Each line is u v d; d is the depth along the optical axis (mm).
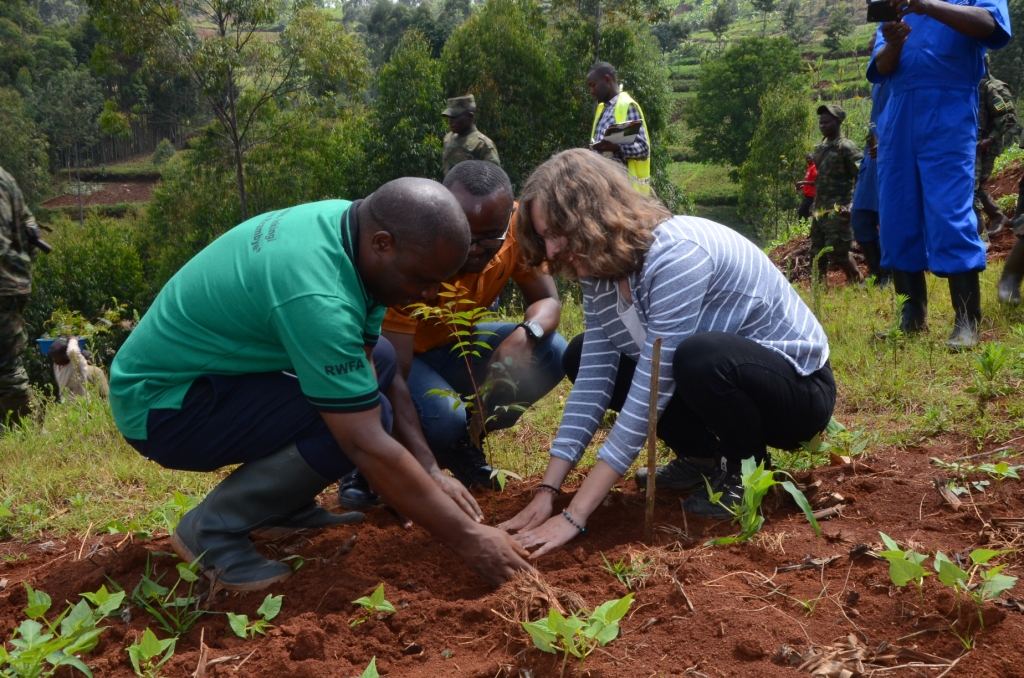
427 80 27141
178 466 2541
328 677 2072
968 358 4145
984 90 7668
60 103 72625
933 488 2811
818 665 1890
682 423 2979
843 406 3918
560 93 28938
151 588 2436
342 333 2174
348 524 2994
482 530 2354
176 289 2410
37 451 4562
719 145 70500
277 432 2422
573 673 1975
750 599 2213
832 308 5953
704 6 158125
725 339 2576
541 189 2570
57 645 2004
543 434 4125
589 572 2447
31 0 127062
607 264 2545
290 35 29172
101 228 34719
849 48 91562
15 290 5789
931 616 2035
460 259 2225
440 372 3586
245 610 2445
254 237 2322
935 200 4402
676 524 2789
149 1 26328
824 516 2727
